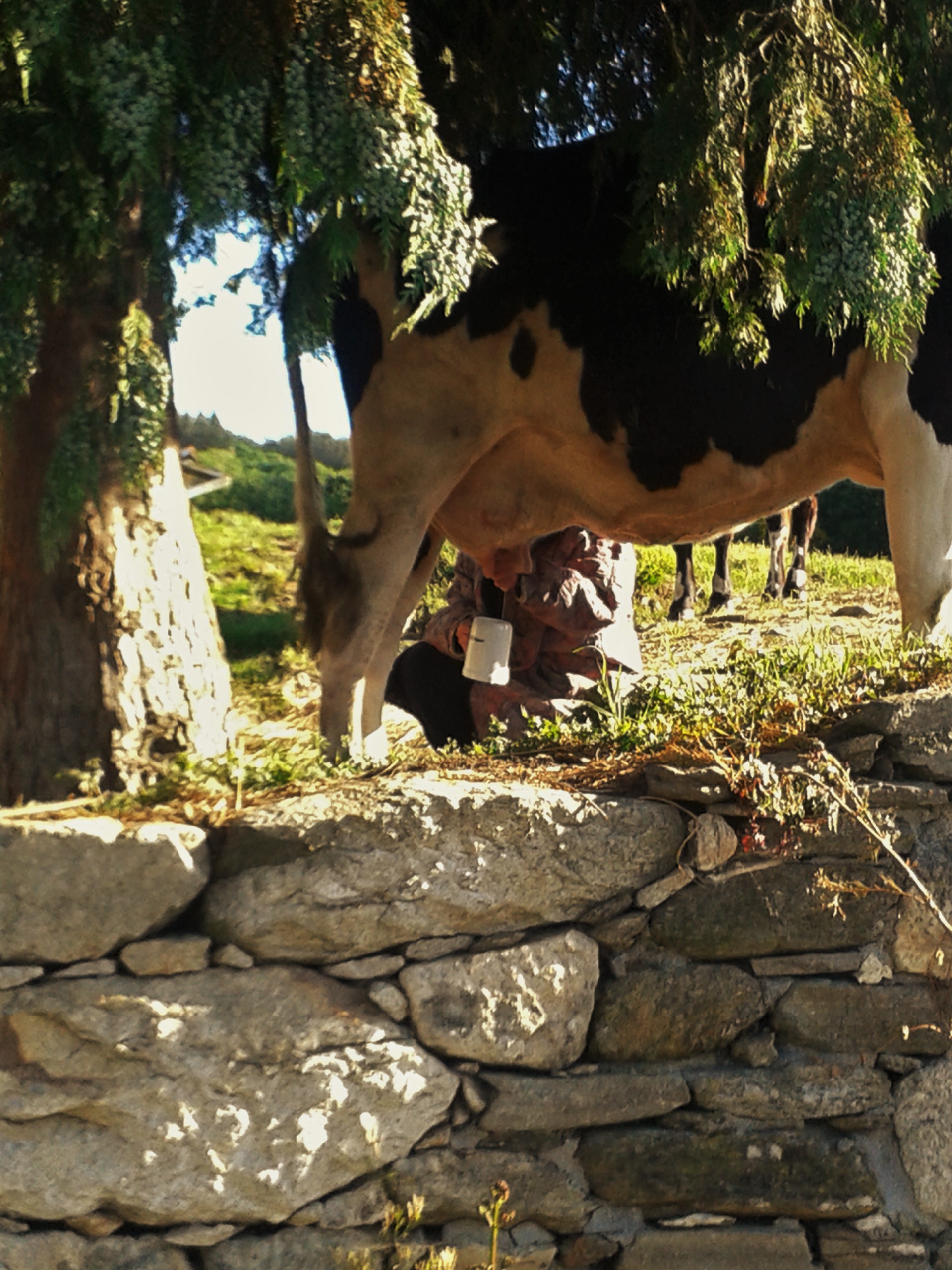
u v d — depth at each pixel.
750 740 3.52
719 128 3.63
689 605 10.25
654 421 4.61
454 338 4.61
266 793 3.46
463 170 3.23
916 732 3.52
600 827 3.36
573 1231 3.34
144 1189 3.07
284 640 8.31
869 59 3.71
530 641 5.30
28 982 3.07
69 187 3.01
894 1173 3.41
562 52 4.50
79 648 3.56
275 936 3.16
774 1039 3.43
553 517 4.97
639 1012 3.39
